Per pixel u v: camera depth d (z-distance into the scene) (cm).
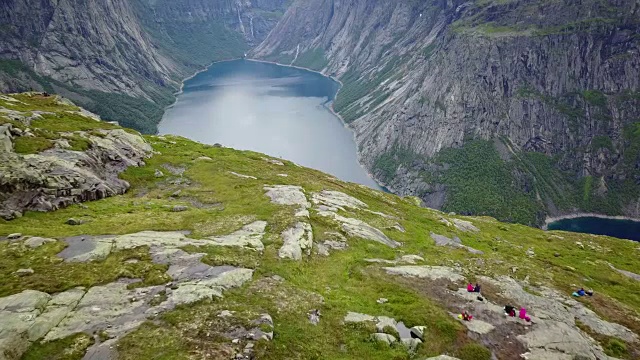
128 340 3447
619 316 5969
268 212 7288
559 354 4331
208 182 9562
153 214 6862
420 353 4128
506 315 4950
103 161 9094
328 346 3981
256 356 3491
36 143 8069
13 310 3566
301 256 5862
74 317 3669
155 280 4359
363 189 12106
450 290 5522
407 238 7975
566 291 6719
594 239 12750
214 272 4716
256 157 13112
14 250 4709
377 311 4759
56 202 6619
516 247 9725
